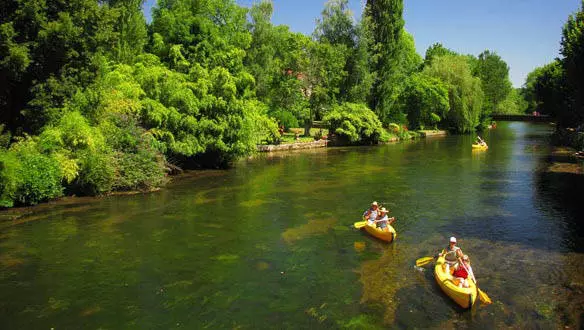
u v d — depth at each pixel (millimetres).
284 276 13828
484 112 84500
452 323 11008
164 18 34625
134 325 10828
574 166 35188
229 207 21969
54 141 21531
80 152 22328
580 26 40312
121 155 24859
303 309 11727
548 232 18031
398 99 69188
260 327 10789
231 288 12938
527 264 14648
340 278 13703
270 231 18234
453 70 74562
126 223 18922
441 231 18328
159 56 34312
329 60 53969
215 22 38844
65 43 21266
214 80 31250
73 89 22422
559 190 26078
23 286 12828
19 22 20797
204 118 30438
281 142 49094
